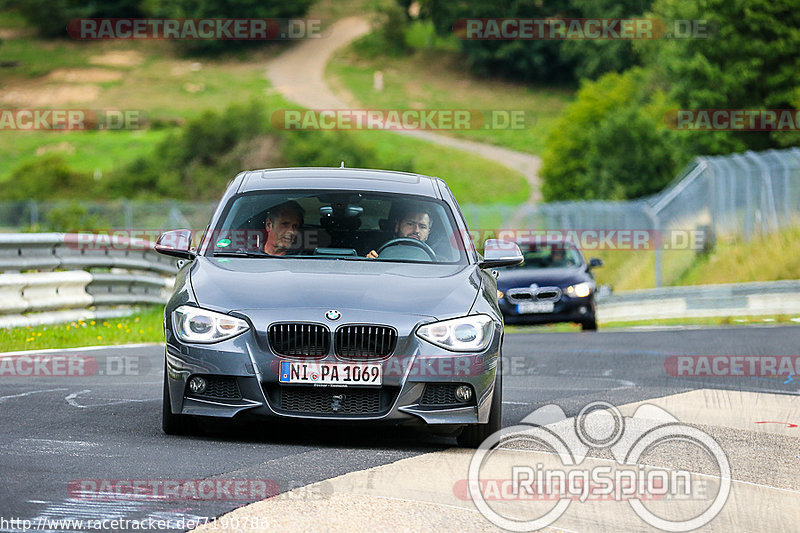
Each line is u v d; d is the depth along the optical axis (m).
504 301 67.12
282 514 16.33
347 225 26.95
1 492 17.31
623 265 127.06
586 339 57.91
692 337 58.66
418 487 18.88
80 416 26.23
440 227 27.44
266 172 29.47
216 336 22.97
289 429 25.39
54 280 50.22
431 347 23.05
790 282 80.75
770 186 108.44
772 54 186.00
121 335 48.78
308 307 23.12
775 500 19.25
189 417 23.61
